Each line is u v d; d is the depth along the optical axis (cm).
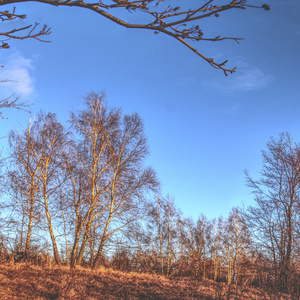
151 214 2223
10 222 1883
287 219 1952
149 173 2102
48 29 384
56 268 1653
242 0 295
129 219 2033
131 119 2205
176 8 323
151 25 329
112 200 2048
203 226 2747
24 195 1950
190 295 1429
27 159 2005
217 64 330
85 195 2041
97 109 2188
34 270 1539
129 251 2095
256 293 1438
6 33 374
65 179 2055
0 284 1258
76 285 1391
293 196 2027
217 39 323
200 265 2600
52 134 2084
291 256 1661
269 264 1480
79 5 333
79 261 2000
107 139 2136
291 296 1223
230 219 2538
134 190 2077
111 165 2128
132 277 1708
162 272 2389
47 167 2050
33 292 1245
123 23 333
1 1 337
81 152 2123
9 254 1814
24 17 377
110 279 1580
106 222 2033
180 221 2545
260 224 2012
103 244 1992
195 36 326
